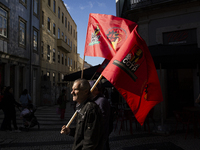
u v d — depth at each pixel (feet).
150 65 8.11
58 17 89.30
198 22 26.84
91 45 10.51
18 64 47.26
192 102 28.53
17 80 46.80
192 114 17.63
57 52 85.10
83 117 5.30
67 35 106.83
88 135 5.03
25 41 51.98
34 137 18.44
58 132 20.68
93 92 8.55
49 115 36.09
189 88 28.86
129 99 7.75
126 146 15.03
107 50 10.03
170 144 15.40
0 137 18.43
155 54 17.58
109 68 7.68
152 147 14.66
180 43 28.53
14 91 46.01
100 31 10.52
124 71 7.75
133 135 18.74
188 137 17.62
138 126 22.82
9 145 15.70
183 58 16.58
